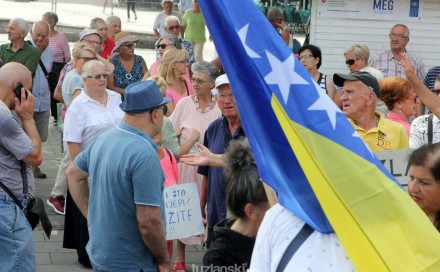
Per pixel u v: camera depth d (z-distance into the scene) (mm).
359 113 7016
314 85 3889
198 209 7609
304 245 3760
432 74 11758
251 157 4660
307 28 14406
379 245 3725
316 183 3777
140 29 33000
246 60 3889
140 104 5781
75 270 8742
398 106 7902
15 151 6512
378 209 3789
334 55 13469
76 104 8688
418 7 13336
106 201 5859
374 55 13438
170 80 9680
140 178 5703
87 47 10445
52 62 15039
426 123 7301
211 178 7633
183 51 9672
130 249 5855
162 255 5934
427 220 3828
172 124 8312
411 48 13477
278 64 3879
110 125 8703
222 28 3908
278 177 3877
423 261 3752
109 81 11570
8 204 6590
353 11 13312
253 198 4613
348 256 3734
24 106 6707
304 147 3814
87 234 8695
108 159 5840
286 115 3842
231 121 7684
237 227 4793
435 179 4527
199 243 8453
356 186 3797
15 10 36719
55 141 15211
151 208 5734
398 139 7070
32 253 6766
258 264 3879
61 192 10797
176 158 8148
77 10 38719
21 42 12945
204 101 8711
